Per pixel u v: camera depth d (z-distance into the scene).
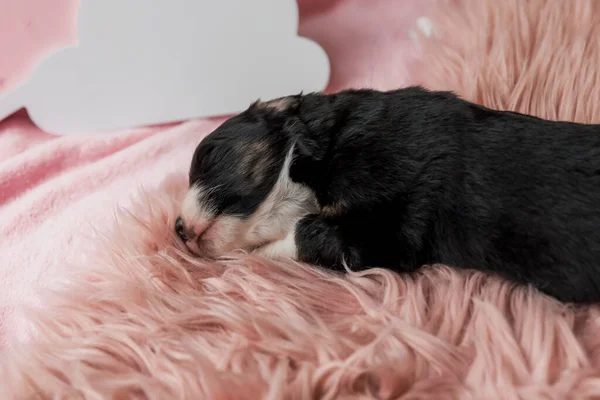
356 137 0.38
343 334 0.34
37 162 0.48
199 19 0.49
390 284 0.36
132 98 0.51
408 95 0.39
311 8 0.55
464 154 0.36
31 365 0.33
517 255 0.35
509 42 0.46
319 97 0.40
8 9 0.49
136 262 0.38
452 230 0.36
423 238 0.36
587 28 0.45
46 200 0.46
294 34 0.50
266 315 0.35
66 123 0.51
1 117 0.50
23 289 0.41
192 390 0.31
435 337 0.33
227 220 0.38
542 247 0.34
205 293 0.37
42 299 0.38
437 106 0.38
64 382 0.33
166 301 0.36
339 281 0.37
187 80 0.51
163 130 0.52
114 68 0.49
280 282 0.37
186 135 0.50
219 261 0.39
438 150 0.36
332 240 0.37
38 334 0.36
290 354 0.33
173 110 0.51
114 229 0.40
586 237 0.33
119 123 0.51
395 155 0.37
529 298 0.34
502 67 0.45
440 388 0.31
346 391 0.31
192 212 0.39
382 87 0.51
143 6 0.48
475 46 0.47
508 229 0.35
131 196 0.42
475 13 0.48
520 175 0.35
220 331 0.35
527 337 0.32
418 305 0.35
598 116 0.44
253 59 0.51
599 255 0.33
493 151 0.36
